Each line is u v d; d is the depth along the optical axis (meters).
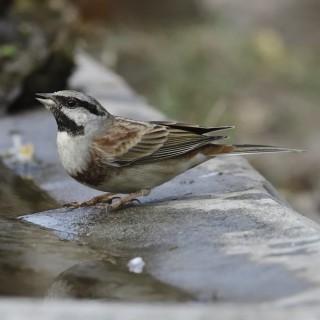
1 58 16.25
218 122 21.55
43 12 17.23
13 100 15.97
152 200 10.84
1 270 8.41
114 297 7.55
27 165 12.95
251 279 7.55
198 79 24.75
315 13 31.02
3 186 12.20
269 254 8.07
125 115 14.98
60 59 16.55
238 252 8.23
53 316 6.06
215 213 9.48
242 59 26.38
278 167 21.92
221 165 12.14
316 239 8.39
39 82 16.36
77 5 26.02
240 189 10.96
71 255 8.91
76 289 7.80
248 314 6.11
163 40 27.02
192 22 29.56
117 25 27.42
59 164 13.03
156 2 29.02
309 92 25.52
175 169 10.78
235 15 30.48
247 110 24.00
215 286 7.50
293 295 7.10
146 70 24.91
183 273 7.93
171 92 23.81
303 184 21.47
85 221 10.03
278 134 23.44
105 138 10.45
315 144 22.98
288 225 8.84
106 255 8.88
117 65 24.89
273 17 30.83
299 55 28.59
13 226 10.14
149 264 8.35
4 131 14.70
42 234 9.77
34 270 8.41
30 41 16.66
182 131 10.74
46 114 15.84
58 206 11.24
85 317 6.04
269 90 25.22
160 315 6.06
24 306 6.24
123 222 9.74
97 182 10.60
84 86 17.36
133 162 10.48
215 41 27.30
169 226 9.29
